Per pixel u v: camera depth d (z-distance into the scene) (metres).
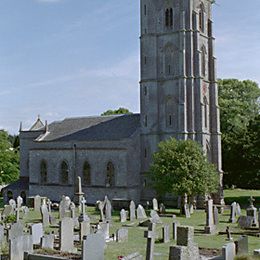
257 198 85.31
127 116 85.50
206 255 31.20
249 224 46.50
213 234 42.75
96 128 85.69
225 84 112.69
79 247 34.47
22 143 96.19
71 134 87.00
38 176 87.69
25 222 49.69
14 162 107.19
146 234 29.30
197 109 78.56
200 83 78.75
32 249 30.53
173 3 80.31
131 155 78.06
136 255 27.08
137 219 55.53
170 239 38.75
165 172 63.81
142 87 80.88
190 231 28.34
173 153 64.25
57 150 85.56
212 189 65.50
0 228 34.59
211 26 84.50
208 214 44.56
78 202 68.81
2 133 113.19
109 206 54.84
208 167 65.38
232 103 105.69
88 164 81.62
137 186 78.56
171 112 79.19
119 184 77.75
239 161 79.50
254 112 110.94
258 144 76.94
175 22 80.06
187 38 79.31
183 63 78.31
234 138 82.25
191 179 63.06
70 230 33.06
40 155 87.62
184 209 61.06
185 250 26.00
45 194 86.38
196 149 65.19
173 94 79.12
